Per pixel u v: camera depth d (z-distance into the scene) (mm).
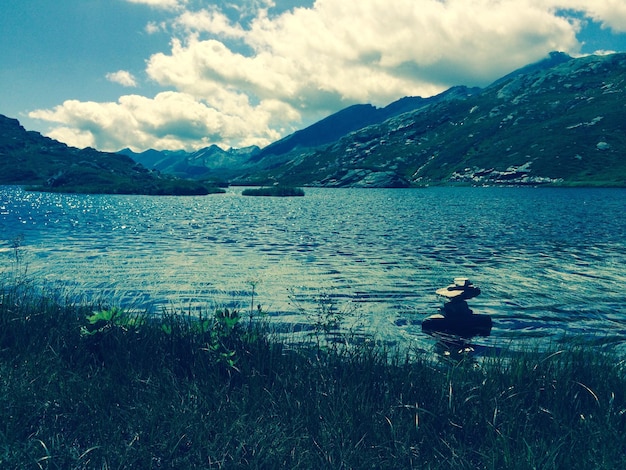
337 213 63344
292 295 16422
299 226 44438
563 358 8102
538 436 5324
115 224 45750
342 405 5836
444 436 5281
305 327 12211
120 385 6379
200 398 5906
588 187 159000
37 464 4316
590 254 26734
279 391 6398
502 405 6008
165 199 111125
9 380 6207
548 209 67312
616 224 45094
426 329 12367
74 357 7547
